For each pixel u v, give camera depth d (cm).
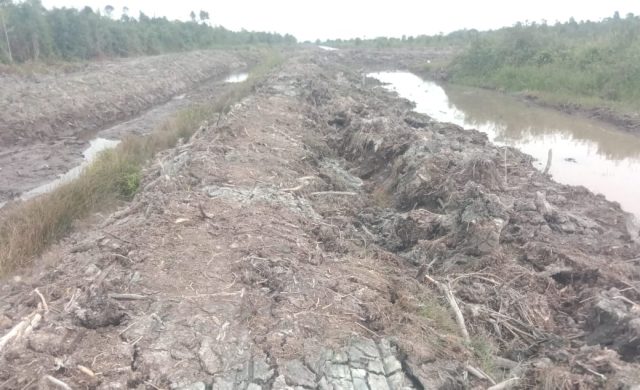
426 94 2777
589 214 958
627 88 2062
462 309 602
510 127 1855
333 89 2242
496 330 583
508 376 502
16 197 1155
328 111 1777
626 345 528
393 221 853
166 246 640
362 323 527
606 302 581
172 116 1869
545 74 2578
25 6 2850
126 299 529
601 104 2014
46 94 1838
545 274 682
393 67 4584
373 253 725
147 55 3981
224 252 632
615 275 676
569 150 1528
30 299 529
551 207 905
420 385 449
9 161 1393
